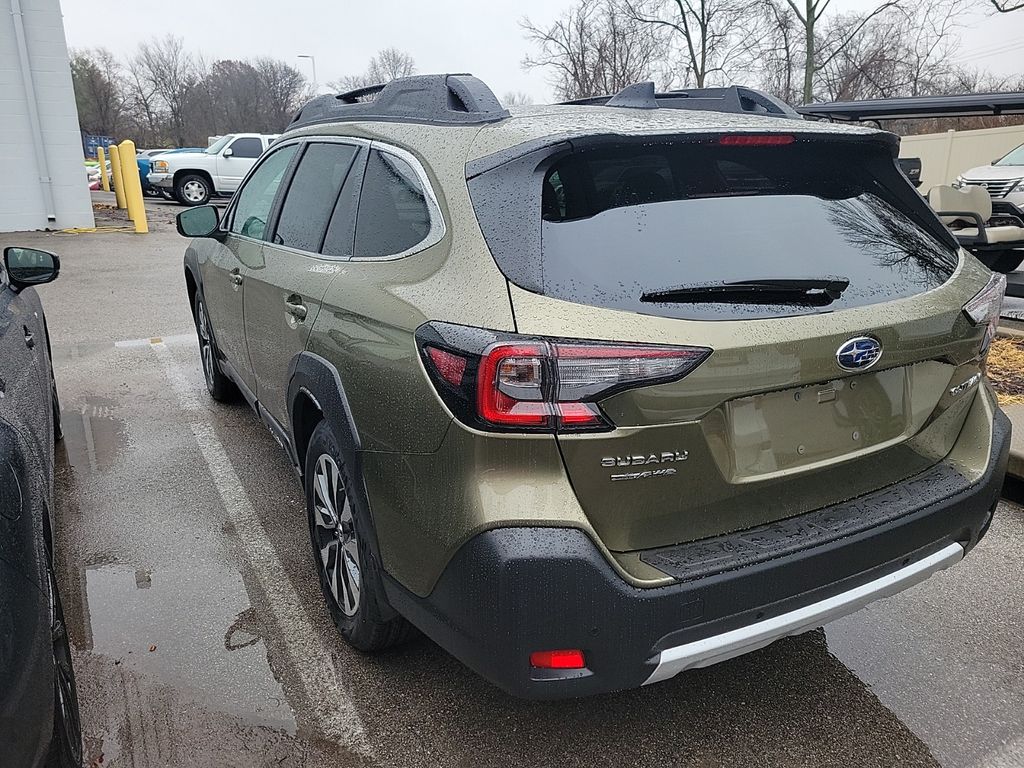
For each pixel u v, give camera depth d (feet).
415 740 7.66
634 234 6.47
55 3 45.01
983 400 8.25
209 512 12.42
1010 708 8.16
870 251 7.30
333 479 8.70
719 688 8.45
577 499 5.92
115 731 7.72
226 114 237.25
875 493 7.32
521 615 5.86
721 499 6.40
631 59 117.29
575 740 7.68
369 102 10.05
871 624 9.62
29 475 6.49
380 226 8.20
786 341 6.24
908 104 19.19
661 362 5.82
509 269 6.20
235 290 12.32
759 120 7.80
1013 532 11.89
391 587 7.20
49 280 11.14
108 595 10.09
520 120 7.50
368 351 7.23
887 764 7.43
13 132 45.65
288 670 8.66
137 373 19.93
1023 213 25.68
